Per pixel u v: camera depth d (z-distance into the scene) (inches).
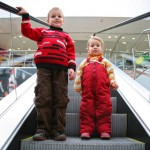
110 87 107.4
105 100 99.7
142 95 116.4
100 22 508.1
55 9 104.9
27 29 93.0
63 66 95.7
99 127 96.4
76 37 577.6
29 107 98.3
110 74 107.7
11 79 167.9
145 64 202.4
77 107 122.8
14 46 177.6
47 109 91.0
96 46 114.2
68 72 96.4
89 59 112.8
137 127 88.3
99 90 101.0
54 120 92.9
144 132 80.1
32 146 79.1
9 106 99.0
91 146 79.3
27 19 93.3
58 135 86.6
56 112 91.9
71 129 103.6
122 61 264.7
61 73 95.2
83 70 110.9
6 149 66.9
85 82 103.9
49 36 98.2
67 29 555.5
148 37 201.6
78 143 80.0
